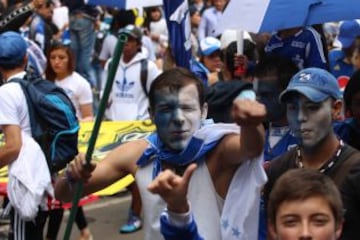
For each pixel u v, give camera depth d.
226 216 3.08
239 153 2.98
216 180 3.12
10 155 4.95
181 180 2.59
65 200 3.32
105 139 7.00
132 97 7.65
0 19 7.87
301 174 2.59
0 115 4.95
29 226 5.14
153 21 13.31
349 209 3.28
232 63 5.49
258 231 3.18
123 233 7.34
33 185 4.97
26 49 5.19
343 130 4.06
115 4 5.37
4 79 5.27
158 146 3.21
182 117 3.14
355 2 4.64
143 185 3.21
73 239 7.14
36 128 5.05
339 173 3.36
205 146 3.11
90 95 7.34
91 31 12.48
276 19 4.65
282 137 4.26
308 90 3.39
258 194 2.99
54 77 7.29
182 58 5.23
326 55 5.15
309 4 4.66
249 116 2.71
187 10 5.20
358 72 4.03
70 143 5.14
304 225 2.53
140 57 7.63
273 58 4.32
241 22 4.72
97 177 3.24
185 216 2.67
